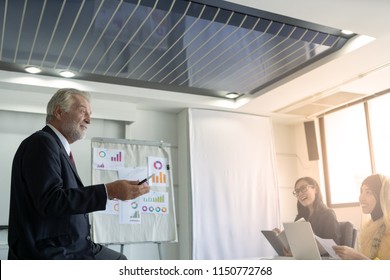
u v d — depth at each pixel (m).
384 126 4.59
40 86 3.92
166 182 4.17
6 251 3.82
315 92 4.40
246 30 3.12
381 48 3.34
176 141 5.09
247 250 4.85
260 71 3.90
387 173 4.51
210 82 4.18
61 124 2.04
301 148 5.75
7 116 4.12
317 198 4.09
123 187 1.82
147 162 4.13
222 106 4.89
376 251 3.28
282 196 5.59
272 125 5.74
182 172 4.93
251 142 5.19
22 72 3.83
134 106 4.64
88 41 3.21
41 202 1.68
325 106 4.93
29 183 1.73
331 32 3.25
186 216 4.75
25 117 4.19
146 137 4.91
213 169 4.88
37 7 2.71
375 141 4.68
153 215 4.00
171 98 4.56
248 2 2.67
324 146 5.39
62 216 1.80
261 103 4.79
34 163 1.75
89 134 4.51
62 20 2.88
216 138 4.98
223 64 3.72
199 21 2.97
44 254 1.72
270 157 5.27
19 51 3.36
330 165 5.29
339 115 5.19
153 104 4.73
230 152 5.02
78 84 4.07
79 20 2.89
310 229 2.68
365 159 4.79
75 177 1.96
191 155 4.79
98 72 3.84
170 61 3.62
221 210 4.82
